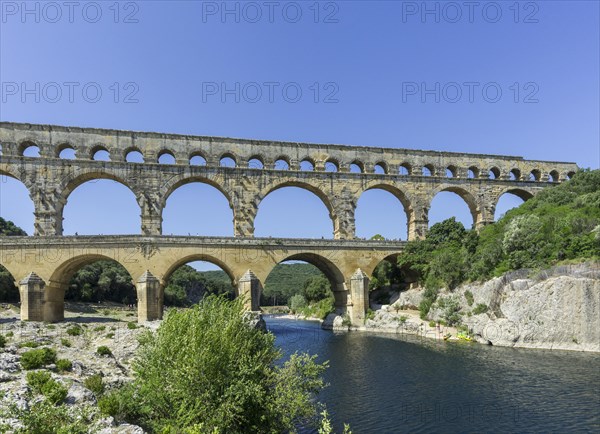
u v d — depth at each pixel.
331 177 70.00
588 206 55.22
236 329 20.23
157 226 62.56
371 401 27.47
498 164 78.25
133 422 18.19
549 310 46.56
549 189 70.94
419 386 30.73
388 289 79.94
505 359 39.50
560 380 31.45
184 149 66.19
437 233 69.88
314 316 108.50
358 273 65.81
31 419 13.77
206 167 65.38
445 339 53.41
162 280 57.38
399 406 26.42
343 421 24.12
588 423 23.02
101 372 25.14
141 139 64.81
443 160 76.06
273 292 198.62
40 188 59.75
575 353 42.34
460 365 37.19
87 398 18.64
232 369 18.73
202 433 16.38
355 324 65.56
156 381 18.52
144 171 63.22
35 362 22.84
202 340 18.56
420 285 68.38
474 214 76.38
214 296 21.97
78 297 104.81
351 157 72.69
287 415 20.31
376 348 47.44
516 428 22.64
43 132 61.69
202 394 17.69
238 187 66.31
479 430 22.53
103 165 61.75
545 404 26.16
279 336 62.84
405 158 74.44
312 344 52.22
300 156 70.81
